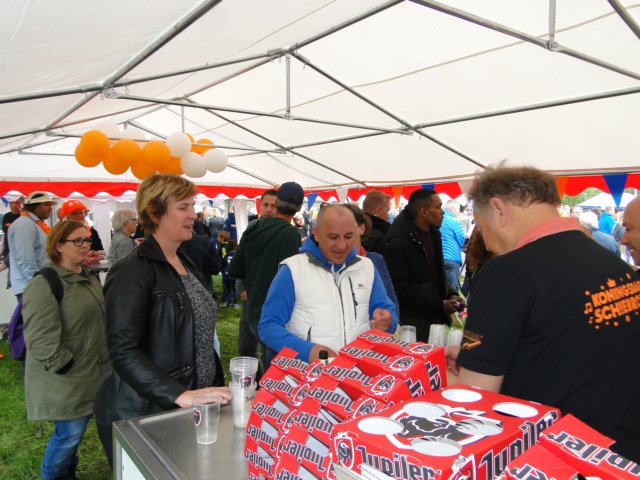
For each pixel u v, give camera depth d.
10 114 3.21
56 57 2.26
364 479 0.56
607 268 0.91
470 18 2.71
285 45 3.70
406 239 2.93
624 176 4.61
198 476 0.88
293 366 0.94
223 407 1.25
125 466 1.08
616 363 0.85
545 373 0.86
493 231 1.05
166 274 1.54
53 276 2.18
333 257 1.74
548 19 2.83
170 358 1.49
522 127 4.35
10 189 7.24
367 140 5.48
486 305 0.90
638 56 3.09
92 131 4.40
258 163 7.77
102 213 10.49
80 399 2.20
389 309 1.86
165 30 2.52
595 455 0.49
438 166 5.90
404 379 0.73
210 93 5.15
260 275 2.86
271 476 0.80
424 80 3.92
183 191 1.58
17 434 3.09
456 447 0.53
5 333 5.56
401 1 2.76
